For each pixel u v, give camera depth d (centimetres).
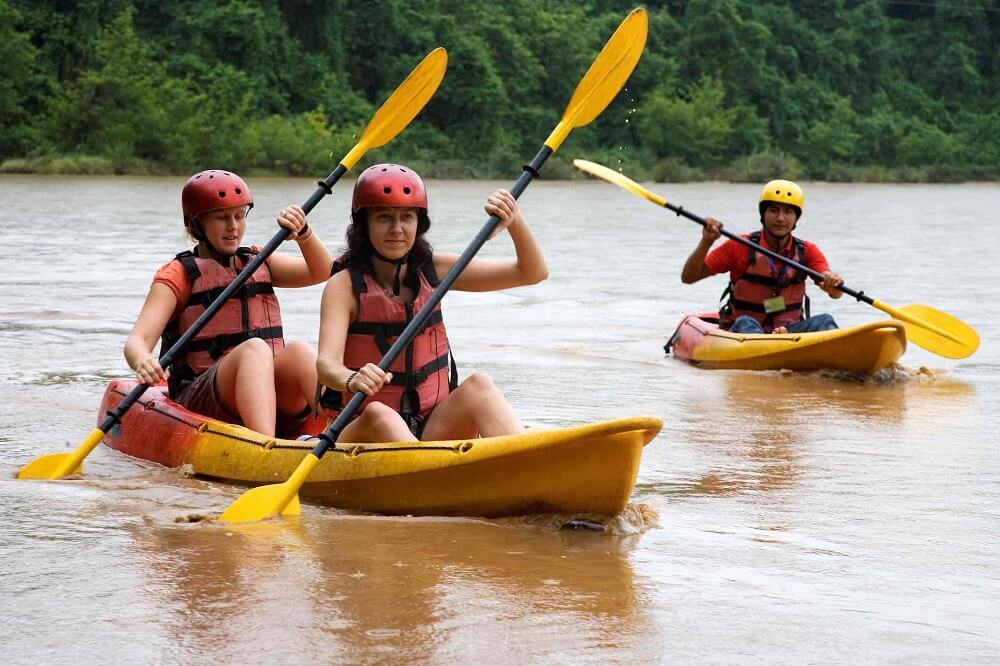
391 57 5612
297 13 5359
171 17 5094
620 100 6103
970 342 930
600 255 1873
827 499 512
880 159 6650
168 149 4488
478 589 382
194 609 357
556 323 1130
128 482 517
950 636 349
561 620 355
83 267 1459
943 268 1694
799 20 7081
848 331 845
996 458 600
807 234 2434
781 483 540
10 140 4431
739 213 3128
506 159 5338
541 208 3275
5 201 2752
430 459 468
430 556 417
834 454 605
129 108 4512
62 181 3788
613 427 436
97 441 535
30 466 528
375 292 505
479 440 466
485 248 1938
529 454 452
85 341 926
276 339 600
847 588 392
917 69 7450
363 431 497
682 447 615
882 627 356
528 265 522
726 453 603
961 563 422
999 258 1867
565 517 461
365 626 346
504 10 6047
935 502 509
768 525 470
